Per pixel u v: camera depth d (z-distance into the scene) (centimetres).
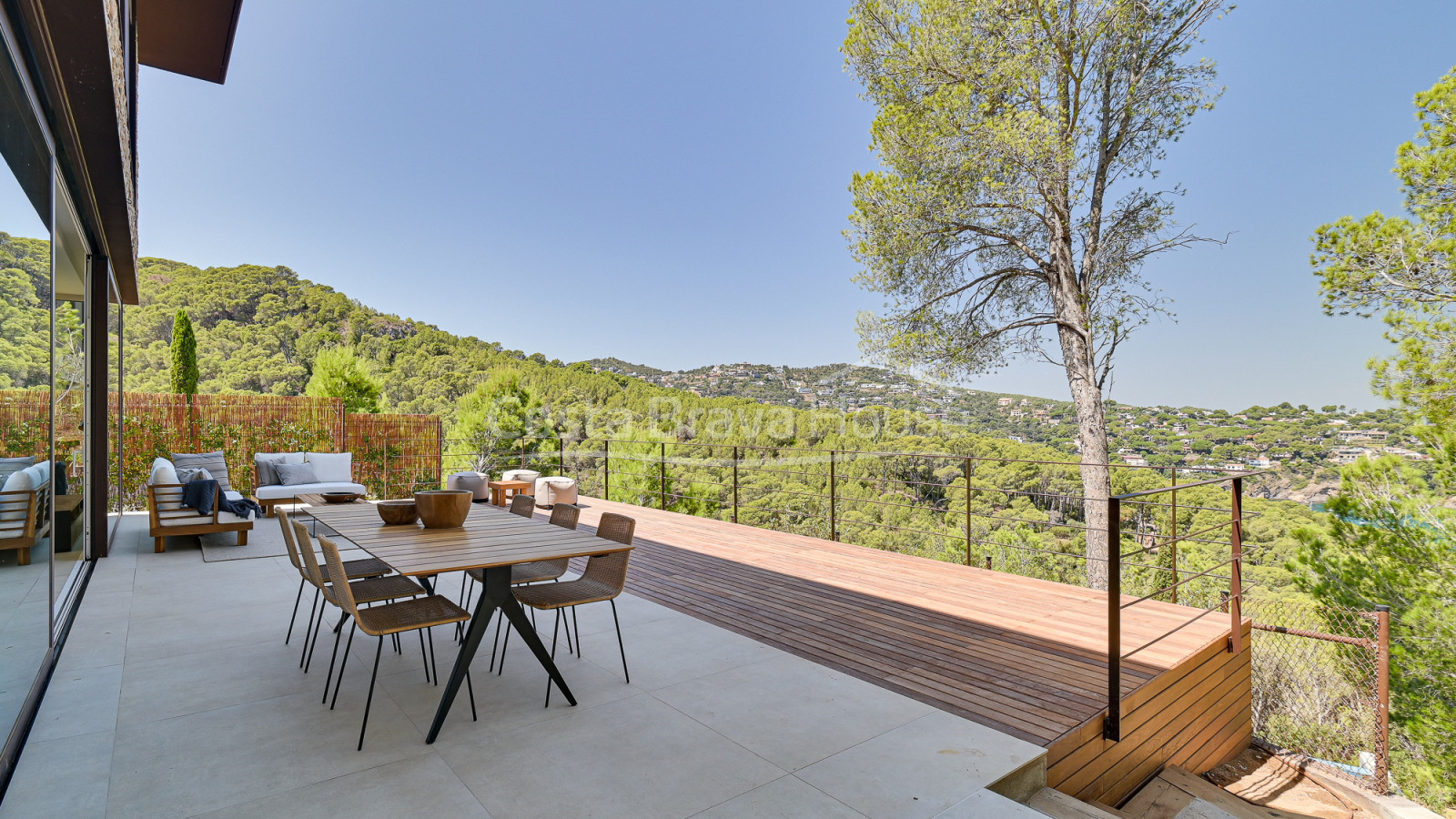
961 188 845
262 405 1062
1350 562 659
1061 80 846
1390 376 659
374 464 1168
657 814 202
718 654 352
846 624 408
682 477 2038
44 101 294
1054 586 505
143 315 1939
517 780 221
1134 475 1135
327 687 280
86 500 535
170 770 223
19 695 254
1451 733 563
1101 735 282
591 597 309
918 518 1559
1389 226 669
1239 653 402
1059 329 914
